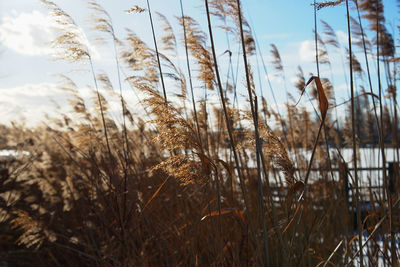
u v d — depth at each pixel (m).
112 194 3.79
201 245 3.22
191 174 2.27
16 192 4.39
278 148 2.34
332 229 3.49
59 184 4.43
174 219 3.57
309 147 5.44
